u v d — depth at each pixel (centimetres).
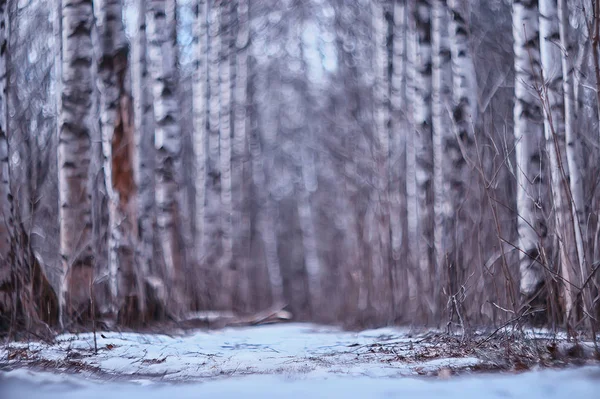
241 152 2758
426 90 1600
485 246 1055
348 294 2395
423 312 1298
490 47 1669
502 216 1153
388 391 524
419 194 1559
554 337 788
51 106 1712
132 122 1327
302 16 3088
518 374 640
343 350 941
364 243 2188
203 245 2303
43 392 563
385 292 1827
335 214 3572
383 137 2086
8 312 1003
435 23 1522
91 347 909
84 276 1176
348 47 2711
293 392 521
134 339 1066
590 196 948
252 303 3319
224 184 2531
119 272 1284
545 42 1041
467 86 1358
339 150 3014
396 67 2027
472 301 1041
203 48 2259
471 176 1082
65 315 1116
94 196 1294
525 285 1028
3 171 1052
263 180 3744
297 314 3409
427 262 1449
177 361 813
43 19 1744
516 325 866
